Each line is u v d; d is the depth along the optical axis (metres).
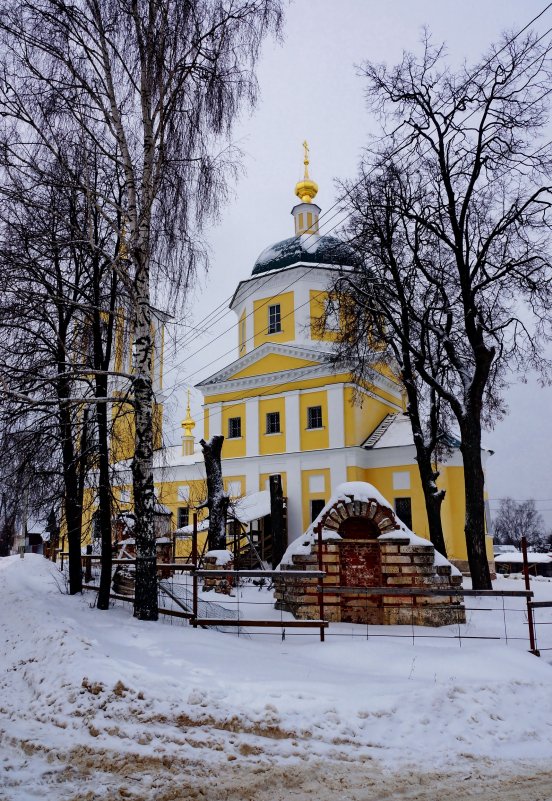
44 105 12.23
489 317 20.09
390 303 22.41
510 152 18.44
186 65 12.50
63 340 14.42
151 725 6.50
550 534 90.69
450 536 32.06
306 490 34.72
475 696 7.29
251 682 7.36
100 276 13.64
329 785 5.45
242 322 41.06
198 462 39.62
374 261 22.06
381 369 37.12
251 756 5.93
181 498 38.97
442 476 32.41
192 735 6.28
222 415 38.69
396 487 33.12
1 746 6.25
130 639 9.33
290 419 35.97
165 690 7.07
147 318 12.14
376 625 12.76
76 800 5.09
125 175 12.63
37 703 7.31
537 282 18.73
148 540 11.54
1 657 9.66
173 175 12.72
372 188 21.67
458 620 13.02
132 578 15.09
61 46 12.30
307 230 39.75
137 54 12.62
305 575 10.50
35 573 20.53
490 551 33.31
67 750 6.05
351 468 33.53
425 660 8.81
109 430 13.80
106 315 14.76
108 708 6.81
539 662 9.02
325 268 34.50
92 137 12.16
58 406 13.66
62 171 12.55
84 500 17.00
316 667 8.52
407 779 5.59
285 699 6.87
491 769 5.85
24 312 12.95
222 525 21.50
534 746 6.45
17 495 13.79
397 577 13.06
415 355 20.45
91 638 8.99
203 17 12.59
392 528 13.34
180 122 12.89
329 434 34.50
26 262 12.34
